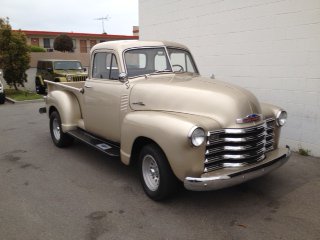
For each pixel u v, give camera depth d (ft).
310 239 12.07
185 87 14.90
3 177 18.30
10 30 54.60
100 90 18.45
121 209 14.40
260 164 13.89
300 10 20.26
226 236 12.28
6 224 13.41
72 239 12.30
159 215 13.83
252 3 22.79
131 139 15.19
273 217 13.57
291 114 21.57
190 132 12.39
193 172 12.86
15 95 54.19
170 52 18.92
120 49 17.37
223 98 13.78
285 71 21.52
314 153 20.75
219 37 25.50
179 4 28.81
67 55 83.82
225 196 15.43
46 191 16.39
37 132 28.63
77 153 22.33
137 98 16.07
